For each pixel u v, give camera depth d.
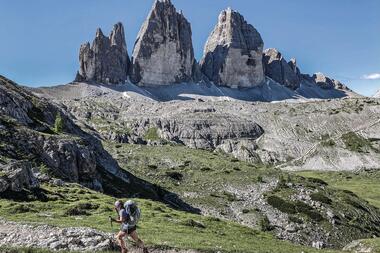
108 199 66.31
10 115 95.81
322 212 106.31
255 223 98.94
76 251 30.52
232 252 37.28
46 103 123.12
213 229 60.19
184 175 141.12
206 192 121.25
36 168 72.38
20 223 39.69
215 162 161.62
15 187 56.62
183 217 66.81
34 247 30.67
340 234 97.75
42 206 53.59
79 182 83.56
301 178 143.50
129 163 158.00
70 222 44.75
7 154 72.31
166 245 35.91
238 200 114.31
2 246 30.45
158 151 182.75
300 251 51.00
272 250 46.38
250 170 147.50
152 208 70.31
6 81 121.50
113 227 44.12
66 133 107.50
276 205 108.50
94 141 122.38
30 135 82.50
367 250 65.56
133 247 33.78
